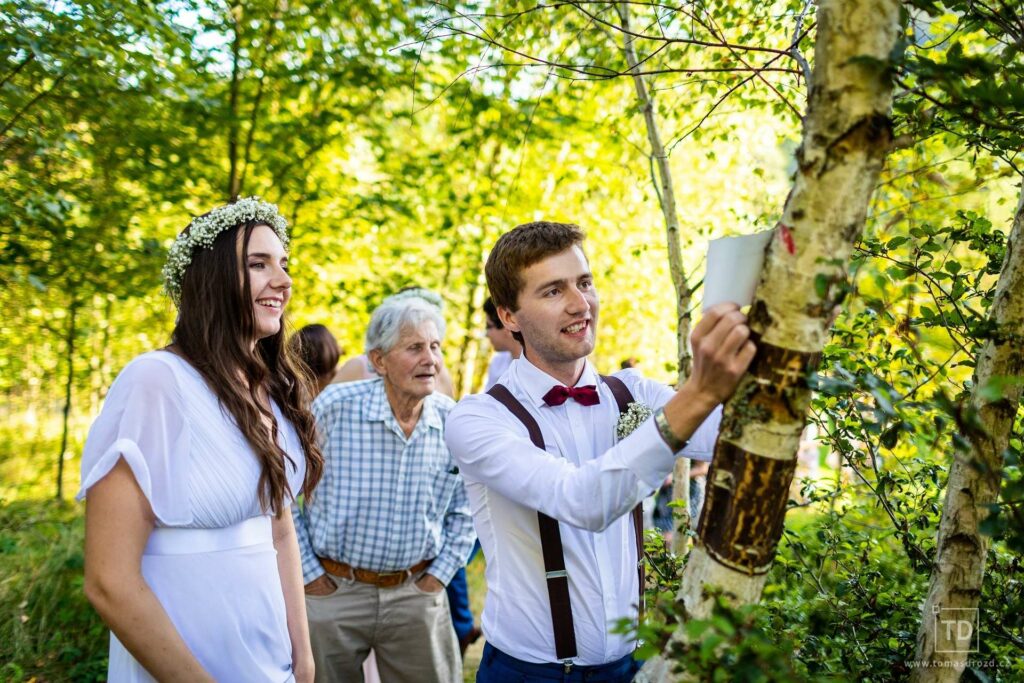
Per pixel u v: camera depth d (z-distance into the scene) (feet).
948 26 6.70
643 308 24.97
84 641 13.08
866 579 6.54
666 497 13.33
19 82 12.78
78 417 32.19
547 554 5.66
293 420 6.67
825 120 3.38
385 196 20.48
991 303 5.56
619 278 24.38
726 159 16.65
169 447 5.44
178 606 5.41
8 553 15.87
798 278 3.44
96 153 15.48
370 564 9.21
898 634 5.67
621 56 10.54
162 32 14.39
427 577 9.67
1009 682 5.51
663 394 6.63
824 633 5.66
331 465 9.20
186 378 5.62
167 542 5.45
